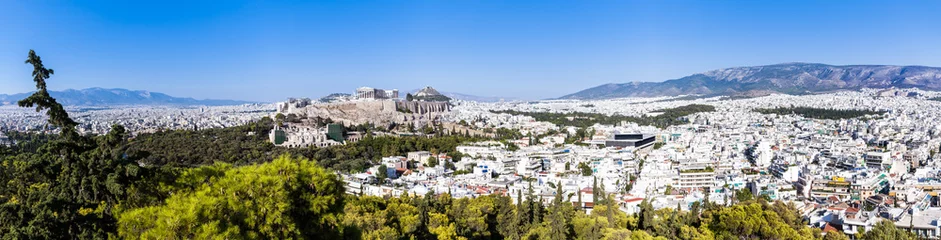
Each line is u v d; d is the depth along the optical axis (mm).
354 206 145000
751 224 144250
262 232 59344
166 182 72812
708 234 147750
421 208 154250
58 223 72500
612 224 156625
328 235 63688
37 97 82688
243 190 59344
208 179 66312
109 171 80750
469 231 156500
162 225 54812
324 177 62594
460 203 180375
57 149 84000
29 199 87000
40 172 85938
